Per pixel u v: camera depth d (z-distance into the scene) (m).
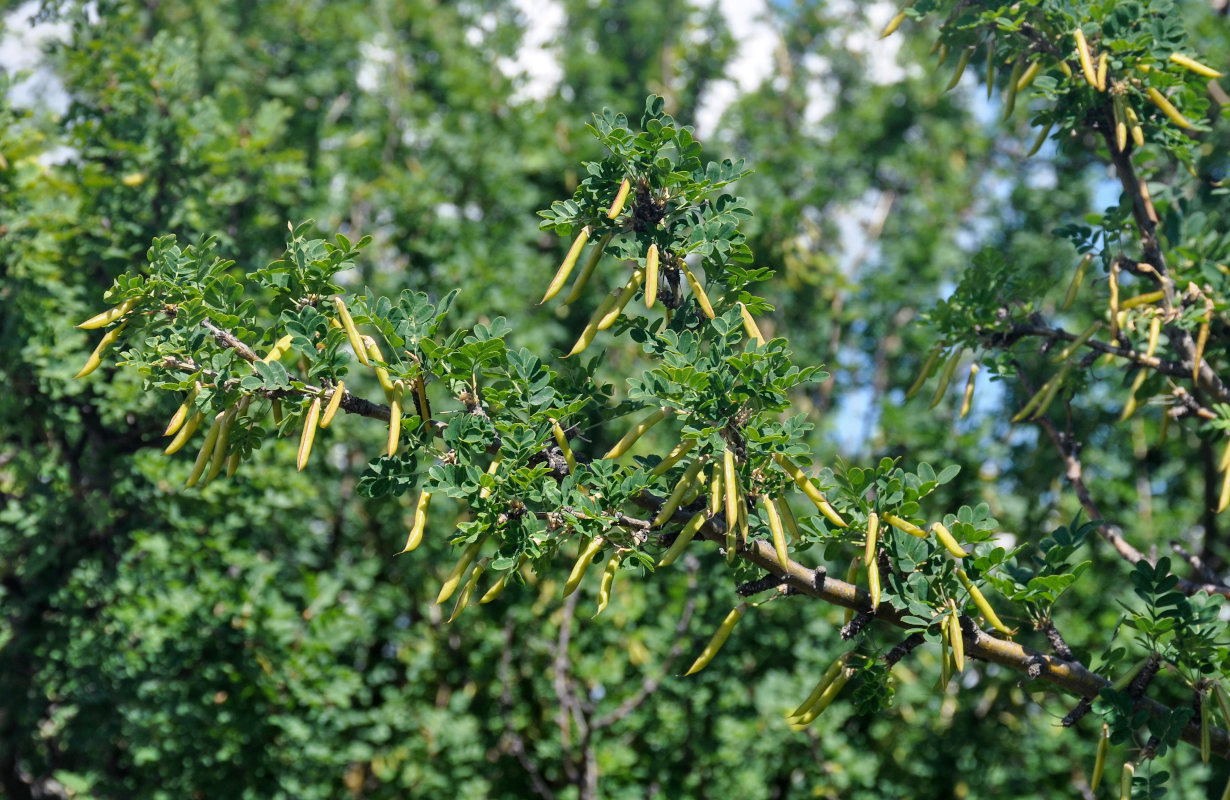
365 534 8.72
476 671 8.41
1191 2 7.50
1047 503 9.15
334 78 10.26
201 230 6.61
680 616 8.33
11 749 7.66
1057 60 4.25
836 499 3.20
